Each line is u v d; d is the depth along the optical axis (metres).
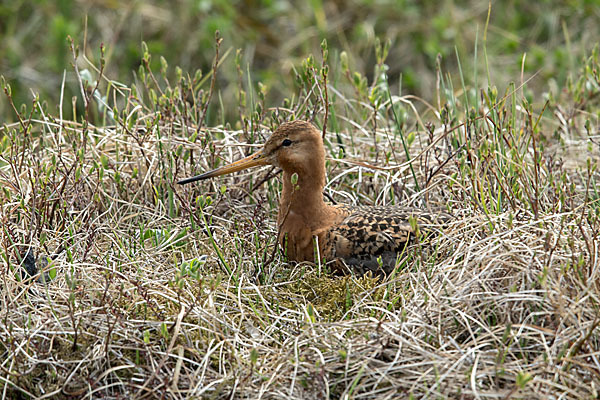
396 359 8.23
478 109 12.55
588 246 9.00
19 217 10.65
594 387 7.88
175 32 19.55
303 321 9.06
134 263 9.84
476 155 11.18
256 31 19.86
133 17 19.52
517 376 7.78
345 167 12.45
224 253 10.66
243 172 12.19
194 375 8.31
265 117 13.74
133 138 12.05
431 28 19.52
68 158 11.85
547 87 17.95
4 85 10.98
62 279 9.67
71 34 18.66
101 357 8.52
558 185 10.90
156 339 8.84
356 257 10.31
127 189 11.68
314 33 19.53
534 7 19.77
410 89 18.98
